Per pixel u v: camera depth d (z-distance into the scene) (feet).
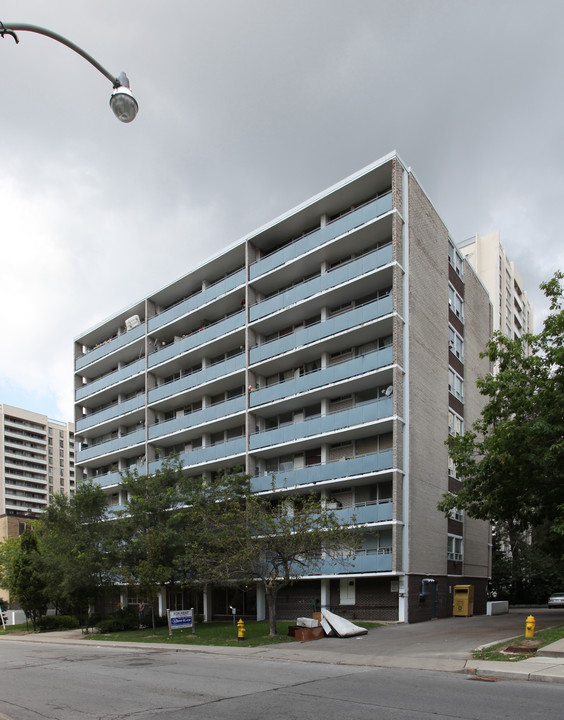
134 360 155.22
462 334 116.98
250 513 75.56
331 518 73.77
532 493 74.49
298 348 102.89
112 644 79.20
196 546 81.41
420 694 33.09
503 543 172.04
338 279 98.99
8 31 24.00
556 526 64.08
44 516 114.11
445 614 95.45
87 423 159.12
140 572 85.35
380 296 99.04
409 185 97.81
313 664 49.83
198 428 122.52
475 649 50.70
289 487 97.71
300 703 31.68
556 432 64.80
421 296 98.68
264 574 81.35
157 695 35.83
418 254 99.09
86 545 101.81
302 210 106.83
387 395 91.81
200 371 123.65
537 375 71.61
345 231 99.14
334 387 97.04
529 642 49.49
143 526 96.63
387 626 78.59
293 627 70.54
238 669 46.98
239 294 119.03
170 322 133.59
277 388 105.91
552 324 71.26
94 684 41.68
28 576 124.98
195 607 116.26
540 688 34.12
